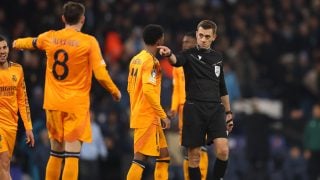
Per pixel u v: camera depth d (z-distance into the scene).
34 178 60.31
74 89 39.84
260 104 76.81
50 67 40.06
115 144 65.50
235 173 67.31
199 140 40.22
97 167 63.53
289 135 73.50
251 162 67.81
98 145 63.53
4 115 41.31
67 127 39.84
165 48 38.62
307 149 69.62
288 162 69.38
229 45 82.25
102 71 39.53
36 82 64.00
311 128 69.44
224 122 40.31
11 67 41.44
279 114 76.88
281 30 85.56
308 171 69.06
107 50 74.50
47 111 40.34
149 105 41.00
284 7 88.69
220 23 82.56
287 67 82.06
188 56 40.09
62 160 40.91
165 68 70.31
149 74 40.34
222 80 41.06
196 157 40.62
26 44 40.50
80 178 62.47
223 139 39.97
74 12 39.84
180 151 63.56
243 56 76.94
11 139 41.62
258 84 79.75
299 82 80.19
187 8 81.88
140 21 79.56
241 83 75.50
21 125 59.91
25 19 74.31
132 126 41.28
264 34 83.56
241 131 70.94
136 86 41.00
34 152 60.38
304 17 88.12
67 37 39.72
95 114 66.75
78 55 39.59
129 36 76.12
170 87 68.00
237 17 84.62
